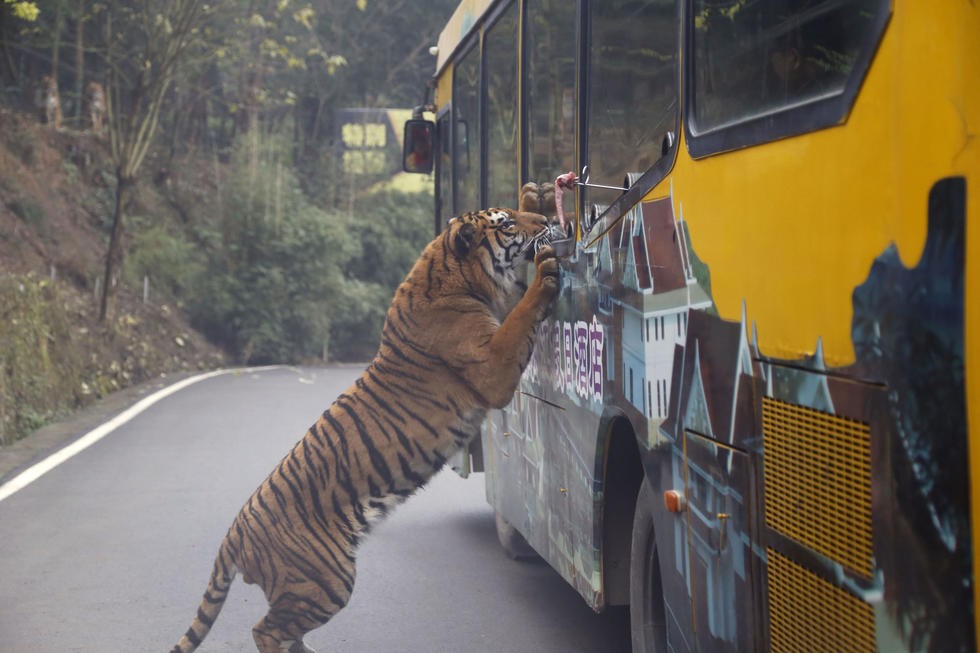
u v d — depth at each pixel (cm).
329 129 3338
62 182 2480
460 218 573
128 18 2222
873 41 247
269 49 2617
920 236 231
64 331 1692
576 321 522
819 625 274
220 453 1169
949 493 222
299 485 524
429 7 3488
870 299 249
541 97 591
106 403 1667
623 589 484
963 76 220
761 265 305
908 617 236
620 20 448
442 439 543
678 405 371
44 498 947
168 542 802
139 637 602
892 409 240
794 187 286
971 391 218
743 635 321
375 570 751
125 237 2511
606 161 468
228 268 2628
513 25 656
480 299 558
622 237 438
